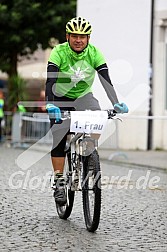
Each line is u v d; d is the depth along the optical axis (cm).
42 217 1187
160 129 2942
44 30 3991
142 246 959
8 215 1195
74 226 1105
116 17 3041
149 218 1199
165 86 2944
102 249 934
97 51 1106
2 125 3528
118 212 1256
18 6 3909
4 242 970
